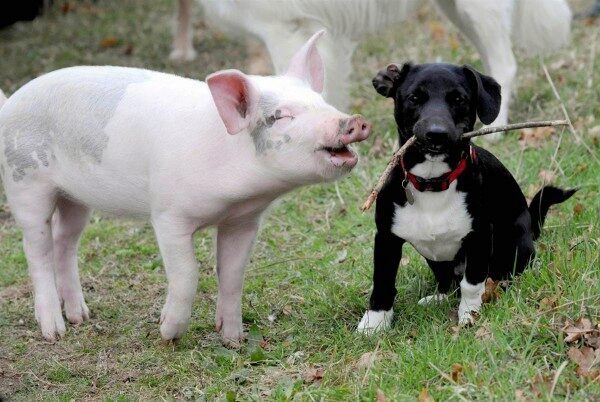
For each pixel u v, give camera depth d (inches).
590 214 235.0
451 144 178.2
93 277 259.4
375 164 299.7
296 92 181.8
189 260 198.7
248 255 207.5
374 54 409.7
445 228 190.9
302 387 183.6
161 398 190.9
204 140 189.0
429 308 205.9
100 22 499.8
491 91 186.5
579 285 194.5
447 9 326.3
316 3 306.8
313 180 180.7
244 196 189.5
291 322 216.4
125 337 221.8
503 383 166.9
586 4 452.4
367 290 222.8
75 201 219.3
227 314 210.5
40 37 481.4
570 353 173.9
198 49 450.0
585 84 333.4
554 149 284.8
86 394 198.2
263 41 316.5
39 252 218.5
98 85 205.3
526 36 332.8
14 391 201.6
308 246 260.5
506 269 206.8
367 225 262.7
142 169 198.1
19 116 211.9
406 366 179.6
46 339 221.8
